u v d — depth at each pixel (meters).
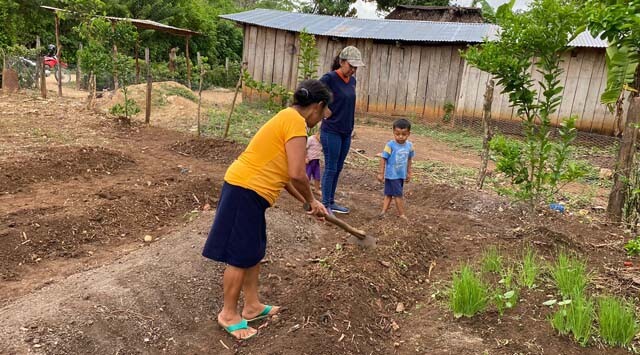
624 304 3.78
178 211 5.78
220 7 39.41
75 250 4.66
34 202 5.52
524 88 4.82
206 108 14.23
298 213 5.85
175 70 22.52
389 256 4.48
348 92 5.38
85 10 13.09
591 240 5.47
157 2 26.92
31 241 4.57
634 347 3.25
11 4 22.12
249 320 3.52
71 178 6.64
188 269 4.02
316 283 3.84
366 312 3.65
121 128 10.34
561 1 4.57
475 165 9.58
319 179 6.92
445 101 14.34
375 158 9.53
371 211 6.39
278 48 15.81
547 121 4.84
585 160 10.57
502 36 4.74
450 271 4.56
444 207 6.71
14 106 11.54
